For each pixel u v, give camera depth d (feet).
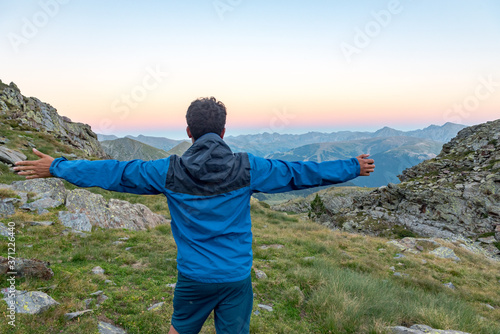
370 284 23.00
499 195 115.85
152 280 20.26
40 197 36.83
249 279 5.97
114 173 5.41
